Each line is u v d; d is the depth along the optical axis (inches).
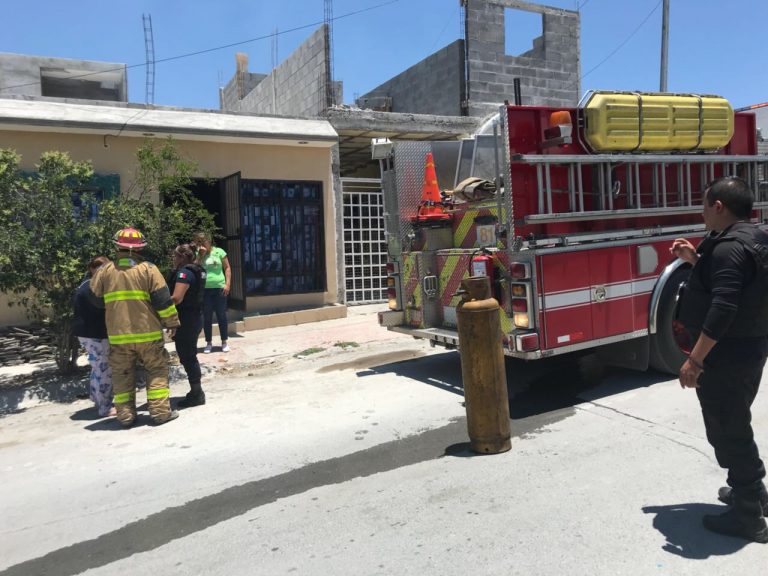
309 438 203.2
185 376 300.4
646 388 237.8
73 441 214.4
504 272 220.5
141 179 307.9
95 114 373.1
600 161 224.1
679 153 248.1
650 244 237.0
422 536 133.4
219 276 350.6
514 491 152.6
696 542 124.4
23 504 164.7
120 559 133.6
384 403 238.7
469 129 517.3
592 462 167.9
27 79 535.2
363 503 151.6
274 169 440.8
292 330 412.2
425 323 270.4
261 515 149.3
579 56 602.9
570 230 223.0
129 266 222.4
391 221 286.0
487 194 240.5
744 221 120.0
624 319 229.5
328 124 456.8
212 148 420.2
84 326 235.1
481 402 176.2
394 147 280.5
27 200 264.2
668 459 167.2
